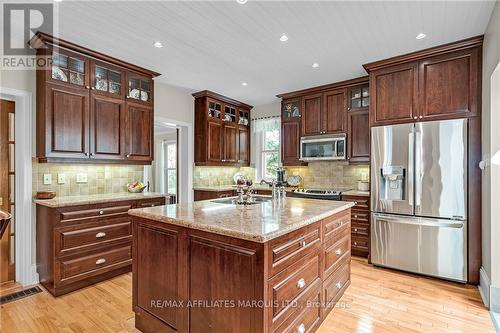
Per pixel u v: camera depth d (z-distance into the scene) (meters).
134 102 3.49
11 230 2.85
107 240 2.90
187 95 4.65
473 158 2.76
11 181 2.85
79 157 2.95
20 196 2.82
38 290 2.66
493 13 2.22
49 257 2.61
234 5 2.16
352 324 2.09
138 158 3.52
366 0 2.09
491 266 2.30
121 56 3.16
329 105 4.31
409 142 3.07
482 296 2.50
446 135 2.88
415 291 2.65
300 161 4.69
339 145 4.18
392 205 3.19
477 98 2.75
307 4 2.14
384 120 3.28
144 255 1.97
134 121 3.49
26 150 2.80
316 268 1.96
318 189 4.50
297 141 4.69
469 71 2.79
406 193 3.09
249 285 1.45
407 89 3.13
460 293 2.61
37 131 2.83
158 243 1.88
